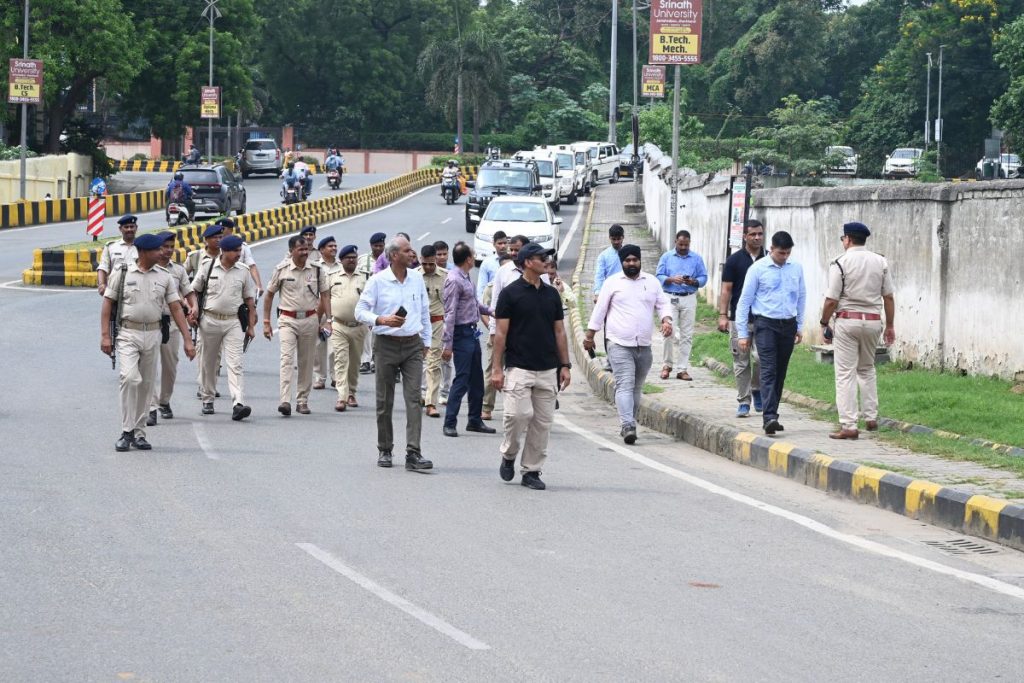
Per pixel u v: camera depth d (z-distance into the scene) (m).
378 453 13.72
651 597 8.53
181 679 6.77
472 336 15.43
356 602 8.26
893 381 16.70
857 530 10.81
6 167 54.16
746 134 98.38
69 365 19.80
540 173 54.09
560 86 111.31
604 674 6.98
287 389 16.17
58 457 13.03
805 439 13.91
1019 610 8.43
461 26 110.88
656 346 22.23
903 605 8.49
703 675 7.00
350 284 16.70
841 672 7.11
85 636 7.46
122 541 9.70
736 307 16.00
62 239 41.91
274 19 104.00
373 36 107.38
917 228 18.12
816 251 21.22
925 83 76.25
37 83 49.66
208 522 10.38
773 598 8.59
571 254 39.66
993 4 74.19
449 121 98.56
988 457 12.58
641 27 113.75
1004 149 66.31
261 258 37.34
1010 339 15.96
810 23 103.00
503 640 7.55
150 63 72.50
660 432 16.17
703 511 11.36
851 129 80.50
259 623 7.78
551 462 13.76
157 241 13.66
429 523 10.58
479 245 35.56
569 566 9.28
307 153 104.75
